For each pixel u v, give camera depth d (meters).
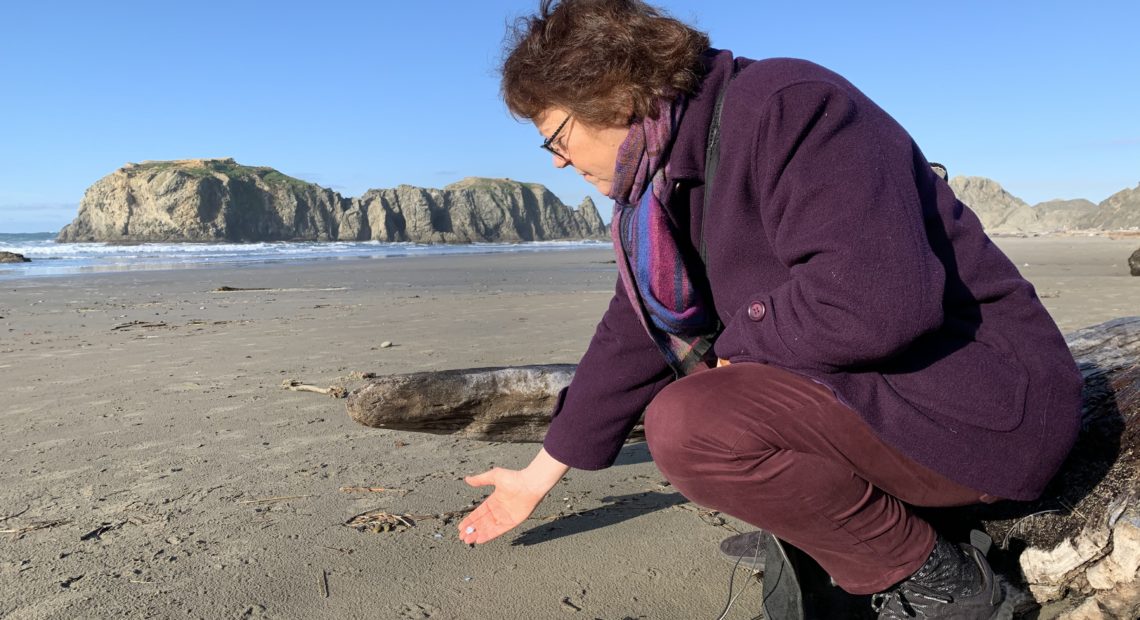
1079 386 1.25
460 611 1.67
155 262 24.27
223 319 7.24
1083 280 11.26
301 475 2.56
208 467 2.65
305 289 11.80
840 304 1.13
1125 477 1.50
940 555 1.39
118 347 5.35
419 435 3.06
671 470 1.39
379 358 4.75
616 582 1.81
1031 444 1.21
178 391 3.84
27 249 39.94
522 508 1.81
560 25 1.31
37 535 2.07
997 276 1.27
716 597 1.73
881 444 1.26
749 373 1.30
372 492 2.40
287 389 3.87
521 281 13.72
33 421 3.26
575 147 1.39
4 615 1.64
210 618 1.63
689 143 1.30
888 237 1.11
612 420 1.71
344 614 1.66
